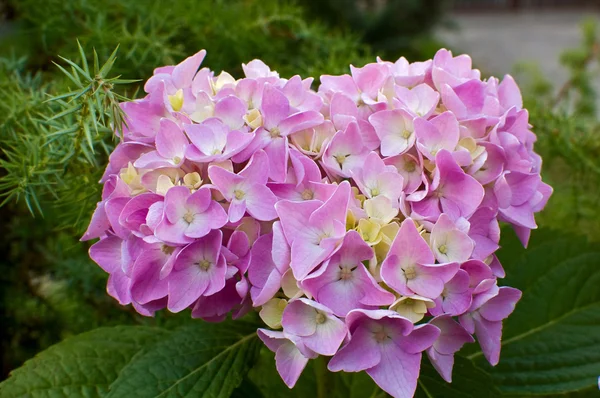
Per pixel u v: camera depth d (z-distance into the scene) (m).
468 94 0.44
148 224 0.40
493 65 2.00
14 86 0.59
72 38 0.63
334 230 0.40
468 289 0.40
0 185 0.49
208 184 0.41
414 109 0.44
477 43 2.61
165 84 0.44
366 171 0.42
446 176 0.42
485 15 3.52
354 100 0.45
